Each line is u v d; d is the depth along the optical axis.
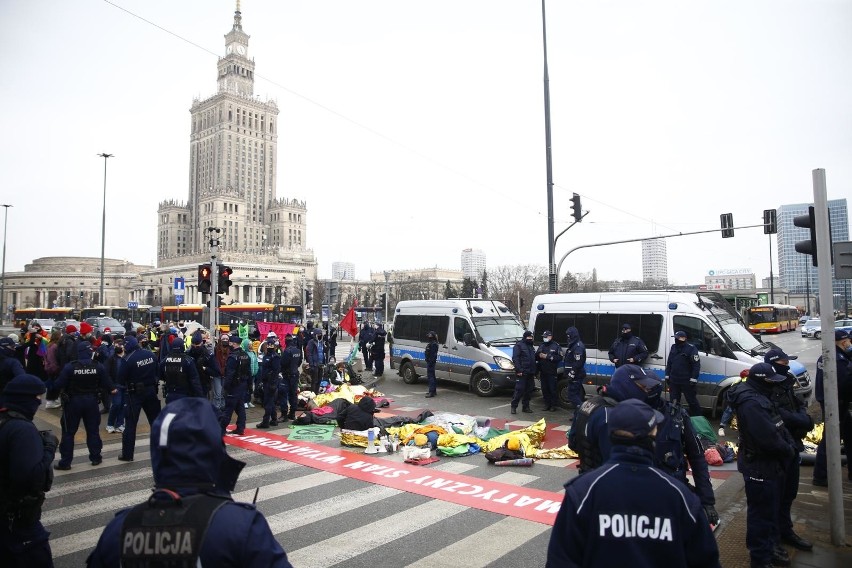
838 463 5.09
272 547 1.96
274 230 155.12
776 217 20.02
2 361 7.91
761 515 4.53
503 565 4.93
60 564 5.00
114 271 153.12
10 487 3.46
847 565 4.69
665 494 2.30
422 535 5.63
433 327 17.36
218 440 2.09
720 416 11.66
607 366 13.20
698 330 11.80
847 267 5.64
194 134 159.88
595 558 2.29
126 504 6.64
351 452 9.23
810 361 24.27
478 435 10.10
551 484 7.40
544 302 14.67
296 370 12.33
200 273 14.13
